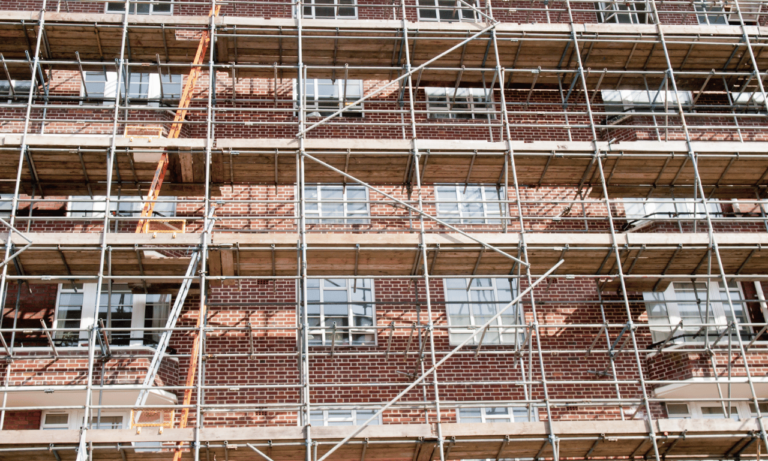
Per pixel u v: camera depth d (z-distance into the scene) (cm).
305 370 1438
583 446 1548
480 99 2130
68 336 1739
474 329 1847
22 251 1523
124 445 1400
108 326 1540
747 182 1934
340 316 1836
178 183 1780
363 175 1791
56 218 1599
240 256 1603
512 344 1844
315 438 1416
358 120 2059
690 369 1766
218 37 1869
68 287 1784
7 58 1933
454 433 1452
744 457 1609
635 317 1897
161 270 1664
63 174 1722
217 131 2005
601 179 1795
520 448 1527
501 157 1748
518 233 1628
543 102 2122
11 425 1647
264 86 2069
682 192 1977
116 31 1844
